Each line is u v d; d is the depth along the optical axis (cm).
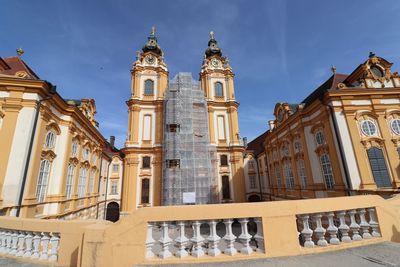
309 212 527
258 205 511
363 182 1605
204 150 2984
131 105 3192
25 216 1350
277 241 496
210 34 4072
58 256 511
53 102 1692
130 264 449
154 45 3666
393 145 1714
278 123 2992
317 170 2034
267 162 3431
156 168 2962
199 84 3400
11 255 569
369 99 1820
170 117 3058
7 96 1432
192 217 484
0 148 1336
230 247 490
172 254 485
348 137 1734
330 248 521
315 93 2620
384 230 587
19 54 1911
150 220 478
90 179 2600
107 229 452
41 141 1523
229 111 3447
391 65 1912
